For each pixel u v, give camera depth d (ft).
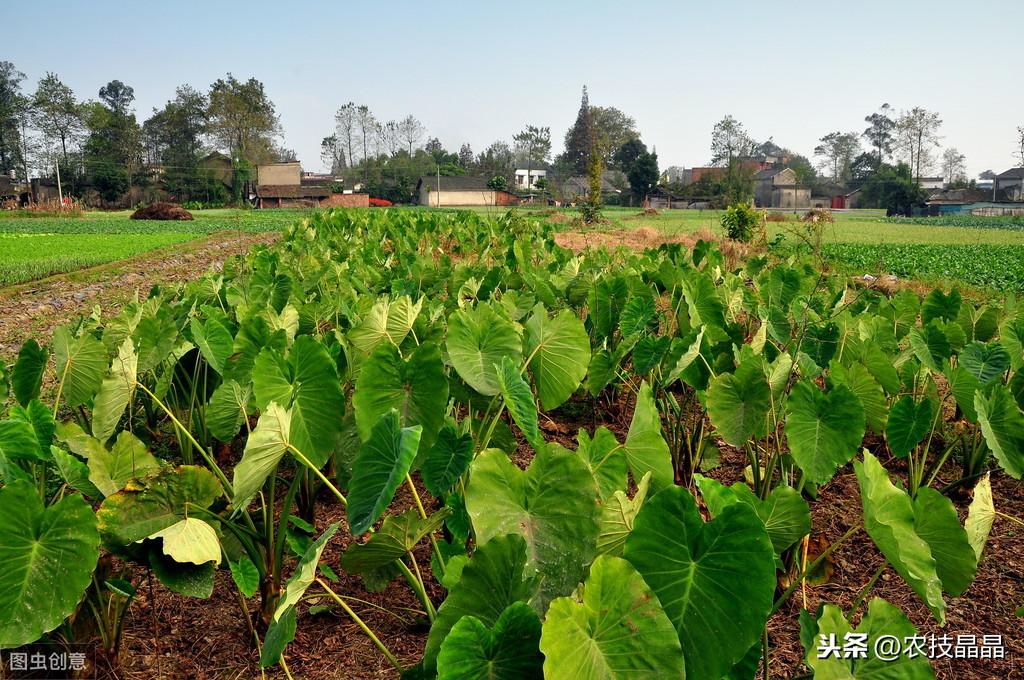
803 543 9.64
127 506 8.08
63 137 251.39
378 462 6.76
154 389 15.01
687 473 13.55
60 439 8.64
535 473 6.81
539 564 6.56
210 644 9.52
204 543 7.90
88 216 179.32
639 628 5.34
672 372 11.98
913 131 291.58
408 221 66.64
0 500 6.46
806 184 297.12
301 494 12.00
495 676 5.46
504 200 251.39
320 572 10.99
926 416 10.86
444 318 15.88
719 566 5.61
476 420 11.25
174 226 125.49
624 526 6.86
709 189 232.73
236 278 26.61
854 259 62.13
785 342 15.89
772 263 45.88
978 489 8.37
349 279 23.06
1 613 6.68
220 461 15.29
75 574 6.83
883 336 16.21
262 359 8.83
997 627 10.10
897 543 6.29
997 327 18.29
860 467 7.10
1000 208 218.59
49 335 29.66
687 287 16.08
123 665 9.00
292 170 254.06
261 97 275.18
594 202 112.57
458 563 6.51
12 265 51.72
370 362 8.49
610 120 327.26
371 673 9.04
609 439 8.43
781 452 12.94
